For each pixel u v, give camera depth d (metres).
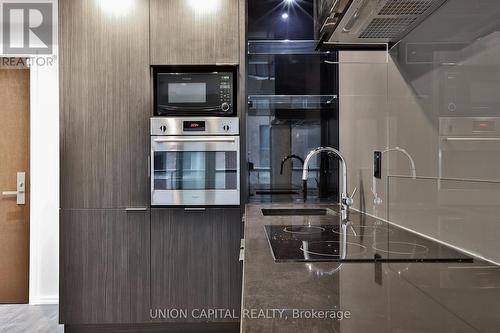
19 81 3.65
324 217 2.10
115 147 2.72
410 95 1.60
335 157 2.76
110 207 2.72
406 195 1.65
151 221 2.71
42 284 3.61
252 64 2.82
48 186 3.63
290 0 2.87
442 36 1.32
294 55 2.81
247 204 2.69
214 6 2.74
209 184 2.69
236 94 2.79
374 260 1.09
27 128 3.65
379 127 1.99
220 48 2.73
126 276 2.71
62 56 2.72
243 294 0.77
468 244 1.15
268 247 1.29
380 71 1.97
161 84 2.71
